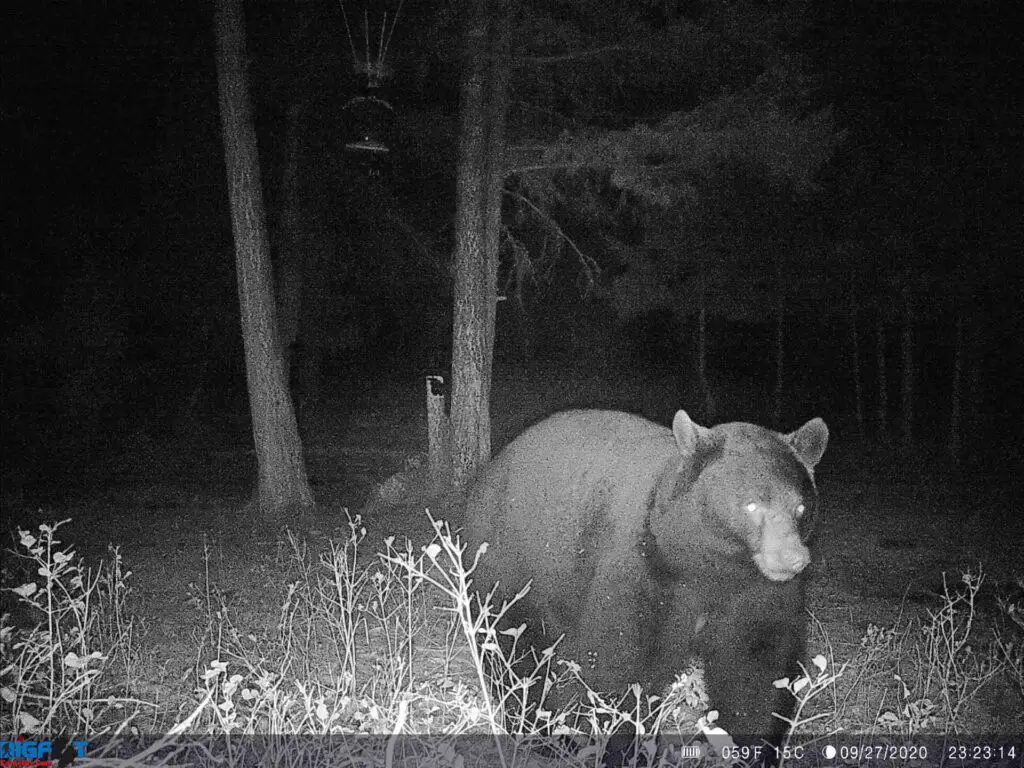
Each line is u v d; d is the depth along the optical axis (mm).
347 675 6102
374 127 11414
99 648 7566
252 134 13078
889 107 20531
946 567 11711
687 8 14320
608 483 5477
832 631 8867
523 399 30922
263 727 5918
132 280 22953
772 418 30594
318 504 14477
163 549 11375
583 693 5254
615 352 35250
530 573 5785
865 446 25906
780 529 4598
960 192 19844
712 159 13969
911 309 23328
